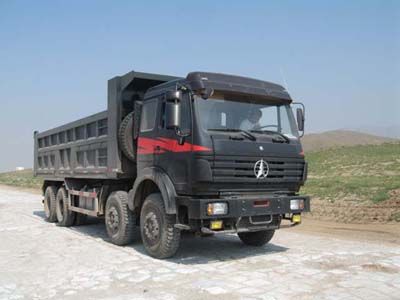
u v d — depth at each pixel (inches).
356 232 448.8
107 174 398.0
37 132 632.4
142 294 240.2
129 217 374.6
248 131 314.8
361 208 570.9
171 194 307.0
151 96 343.6
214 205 287.1
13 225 526.9
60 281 269.1
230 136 298.8
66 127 510.0
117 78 383.9
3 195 1140.5
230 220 302.5
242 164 301.1
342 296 231.8
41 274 286.5
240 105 315.9
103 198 423.8
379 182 727.7
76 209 475.8
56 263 316.8
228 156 295.1
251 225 309.9
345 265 297.9
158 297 234.2
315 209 607.8
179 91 299.7
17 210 716.0
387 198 589.3
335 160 1354.6
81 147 468.4
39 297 239.0
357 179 827.4
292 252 346.3
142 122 352.8
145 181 345.1
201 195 298.0
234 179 297.9
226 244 387.9
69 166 508.1
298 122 346.3
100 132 425.1
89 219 571.5
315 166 1267.2
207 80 302.8
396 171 953.5
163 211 317.4
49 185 583.8
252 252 350.0
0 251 362.0
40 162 622.5
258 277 270.2
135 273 285.0
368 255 329.1
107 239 418.6
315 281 259.9
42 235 447.2
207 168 288.4
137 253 349.1
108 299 233.1
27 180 2080.5
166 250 318.0
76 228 500.1
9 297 239.6
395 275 271.6
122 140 371.6
